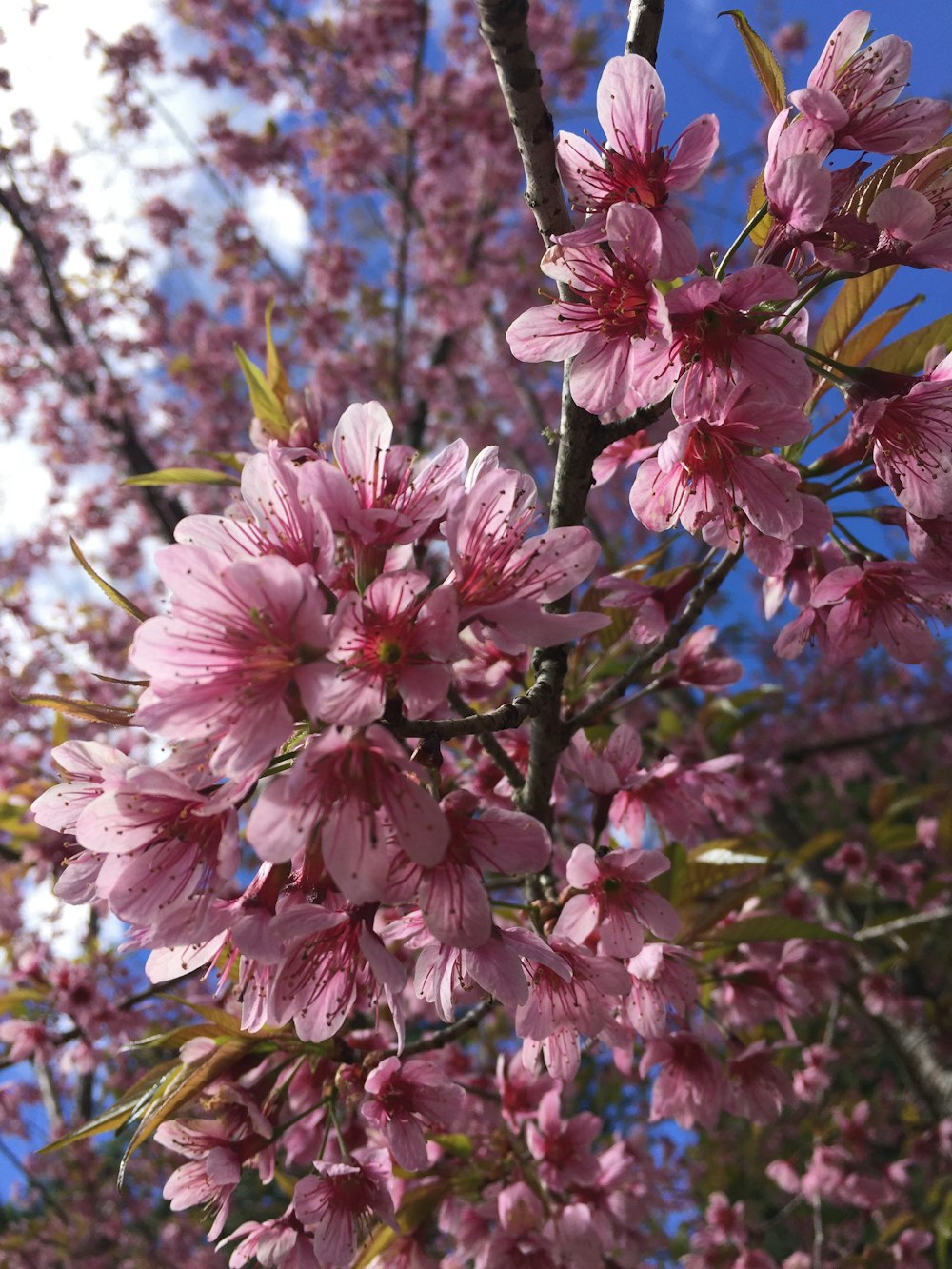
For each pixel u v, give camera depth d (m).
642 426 0.20
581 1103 0.58
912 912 0.51
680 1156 0.73
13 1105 0.72
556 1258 0.24
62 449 1.12
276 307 1.18
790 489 0.18
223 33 1.18
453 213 1.12
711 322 0.17
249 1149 0.20
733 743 0.70
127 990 0.45
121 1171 0.18
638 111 0.18
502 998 0.16
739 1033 0.31
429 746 0.16
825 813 1.02
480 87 1.08
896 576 0.21
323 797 0.14
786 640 0.22
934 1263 0.52
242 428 1.13
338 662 0.14
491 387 1.34
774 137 0.17
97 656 0.86
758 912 0.29
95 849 0.16
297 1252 0.20
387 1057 0.22
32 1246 0.71
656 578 0.26
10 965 0.47
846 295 0.23
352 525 0.16
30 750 0.68
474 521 0.16
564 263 0.17
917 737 1.11
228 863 0.14
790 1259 0.51
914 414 0.19
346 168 1.08
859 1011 0.54
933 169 0.18
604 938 0.20
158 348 1.15
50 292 0.97
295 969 0.16
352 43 1.11
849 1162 0.48
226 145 1.11
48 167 1.11
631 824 0.26
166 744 0.15
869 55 0.18
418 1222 0.24
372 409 0.18
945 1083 0.50
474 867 0.15
